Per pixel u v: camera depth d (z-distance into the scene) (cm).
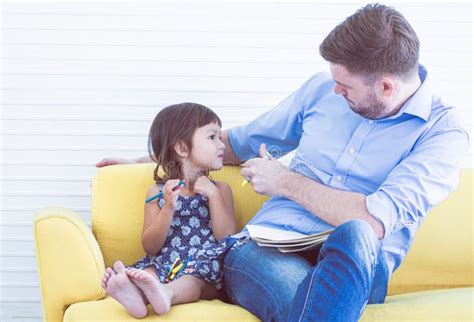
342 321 148
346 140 190
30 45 259
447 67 262
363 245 151
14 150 260
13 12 257
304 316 148
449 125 182
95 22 259
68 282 176
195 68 261
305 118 204
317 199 176
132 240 212
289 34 261
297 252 178
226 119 262
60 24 258
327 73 206
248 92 262
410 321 165
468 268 215
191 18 260
